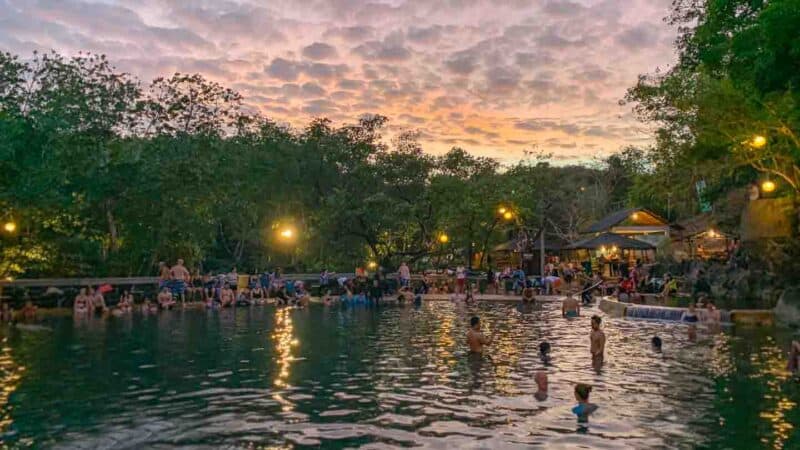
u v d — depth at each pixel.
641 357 16.09
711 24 22.22
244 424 9.80
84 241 34.16
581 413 10.31
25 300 29.39
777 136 25.48
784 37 16.53
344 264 48.69
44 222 31.64
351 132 49.38
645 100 31.02
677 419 9.96
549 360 15.69
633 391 12.04
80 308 28.95
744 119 25.55
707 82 26.81
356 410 10.64
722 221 40.84
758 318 23.23
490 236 57.12
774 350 17.09
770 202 32.03
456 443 8.73
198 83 41.53
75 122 35.97
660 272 42.28
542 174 63.03
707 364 15.00
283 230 46.22
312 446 8.64
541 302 36.28
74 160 33.56
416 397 11.61
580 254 60.22
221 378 13.54
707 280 35.38
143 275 37.19
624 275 42.41
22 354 16.97
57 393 12.07
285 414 10.40
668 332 21.31
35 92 34.44
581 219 65.25
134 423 9.88
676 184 41.44
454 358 16.14
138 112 39.72
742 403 11.03
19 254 30.83
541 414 10.31
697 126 28.28
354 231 46.75
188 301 34.25
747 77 20.84
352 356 16.53
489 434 9.16
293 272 49.22
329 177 49.81
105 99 38.06
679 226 48.19
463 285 42.50
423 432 9.28
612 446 8.57
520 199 50.41
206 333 21.77
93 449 8.58
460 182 49.97
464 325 24.20
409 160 48.84
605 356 16.28
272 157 49.75
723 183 39.66
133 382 13.15
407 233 50.03
